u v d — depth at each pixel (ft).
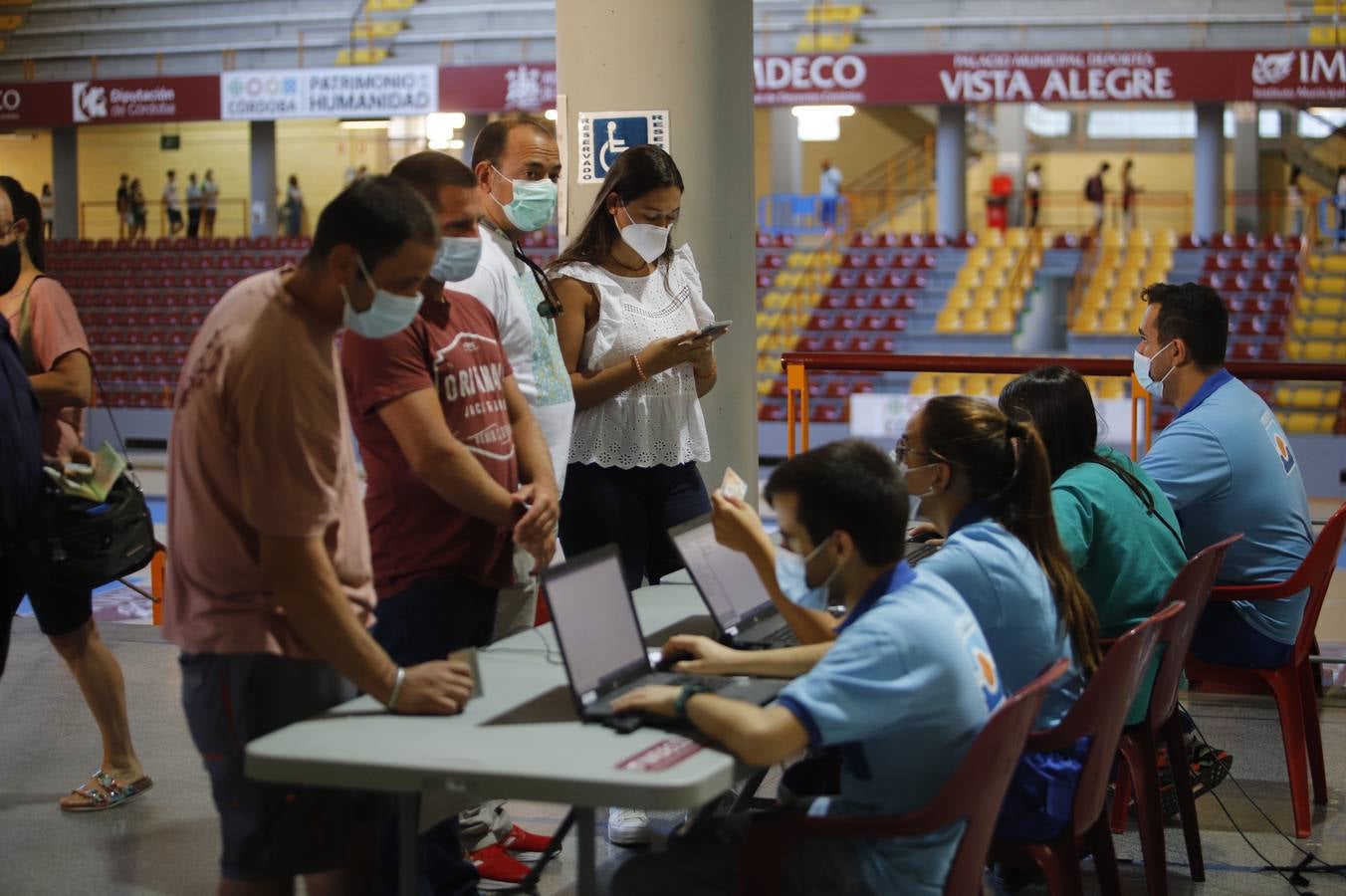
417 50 56.59
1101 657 9.37
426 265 7.02
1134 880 11.14
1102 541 10.36
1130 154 74.08
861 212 68.23
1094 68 50.08
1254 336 48.91
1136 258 52.75
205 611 7.27
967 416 8.50
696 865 7.57
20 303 11.35
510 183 10.21
